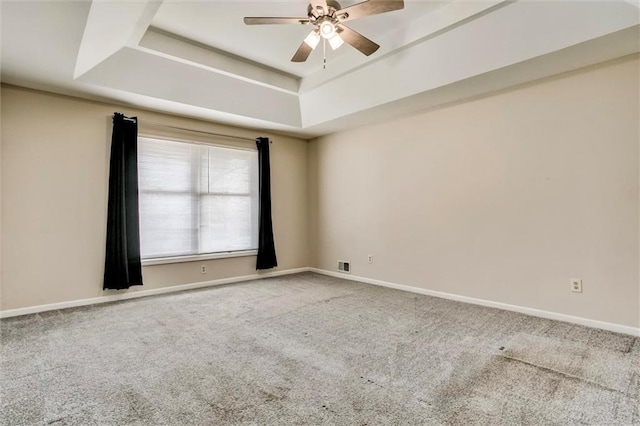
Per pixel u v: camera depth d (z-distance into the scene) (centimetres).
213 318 328
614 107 285
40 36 238
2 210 327
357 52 370
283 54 378
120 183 384
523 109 337
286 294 421
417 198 431
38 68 294
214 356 242
